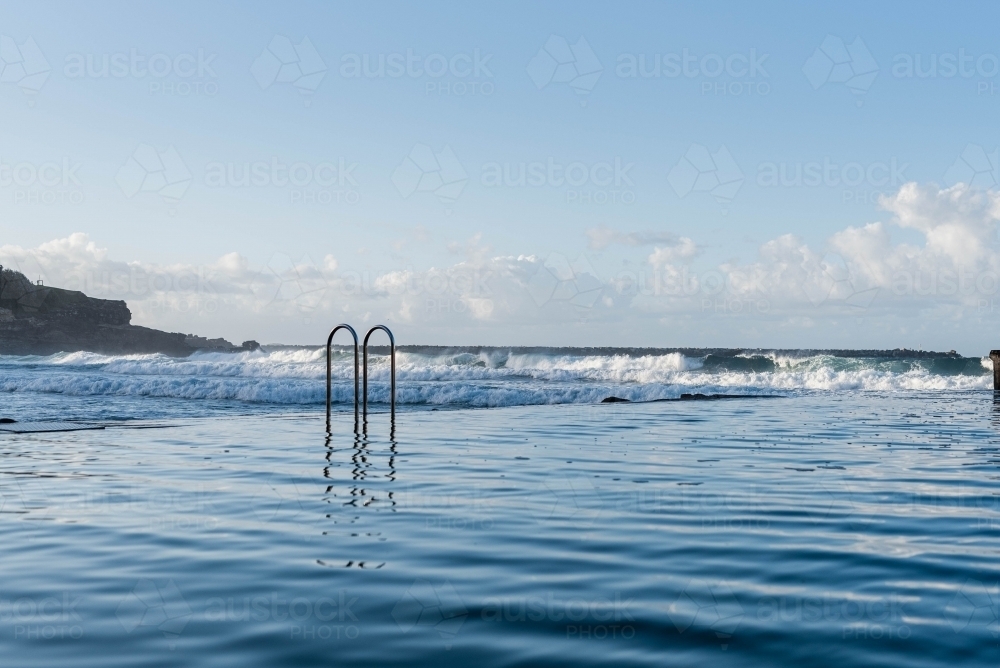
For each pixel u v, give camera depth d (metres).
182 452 8.56
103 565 3.96
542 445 9.29
